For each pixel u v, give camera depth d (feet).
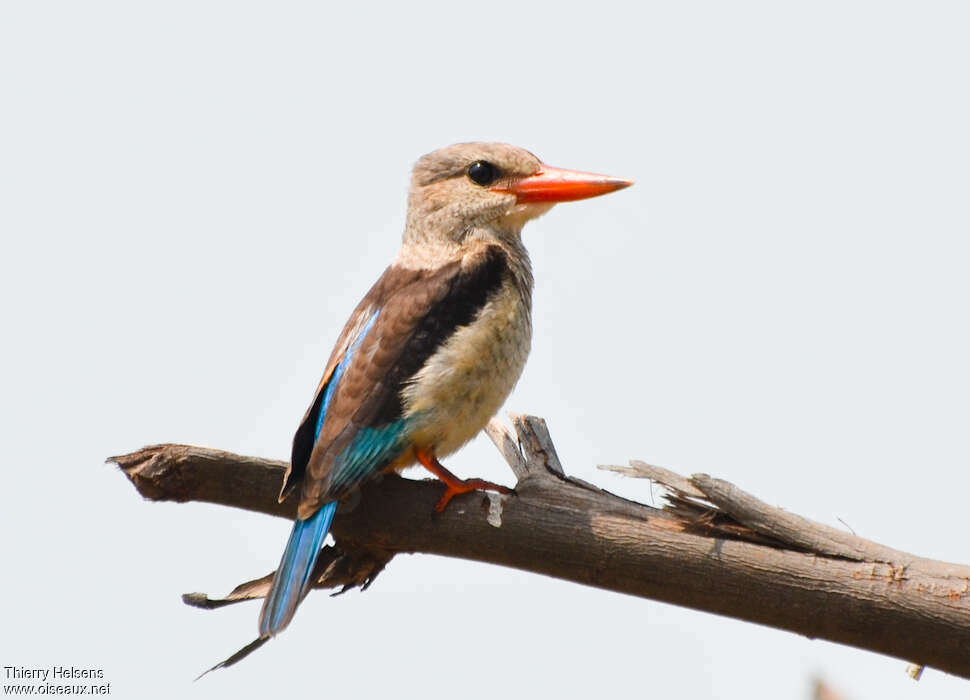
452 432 23.67
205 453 21.12
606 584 20.88
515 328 24.71
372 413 22.98
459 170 27.30
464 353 23.65
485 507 21.50
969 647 18.69
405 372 23.39
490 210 27.12
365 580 23.15
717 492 19.72
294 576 21.63
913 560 19.29
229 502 21.88
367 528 22.38
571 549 20.76
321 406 24.39
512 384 24.91
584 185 26.96
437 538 21.91
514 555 21.35
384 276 27.02
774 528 19.62
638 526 20.39
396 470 23.88
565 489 21.26
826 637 19.62
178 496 21.42
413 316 24.20
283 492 21.24
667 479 20.27
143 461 20.95
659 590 20.43
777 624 19.85
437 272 25.86
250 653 21.54
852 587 19.10
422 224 27.40
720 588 19.88
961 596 18.70
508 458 23.15
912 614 18.81
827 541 19.56
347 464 22.43
